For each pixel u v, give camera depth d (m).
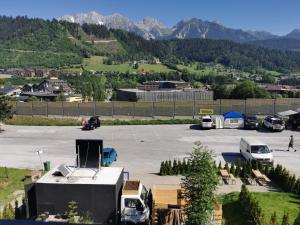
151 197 20.97
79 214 18.42
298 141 43.03
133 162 34.06
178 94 89.00
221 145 41.25
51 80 164.75
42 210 18.56
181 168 29.75
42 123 56.28
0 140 45.12
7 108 54.47
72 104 63.53
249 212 19.28
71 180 18.88
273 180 27.92
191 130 50.88
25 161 35.06
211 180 15.18
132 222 18.55
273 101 62.28
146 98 87.38
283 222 16.62
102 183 18.38
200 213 14.96
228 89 101.94
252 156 31.55
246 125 51.19
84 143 21.19
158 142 43.22
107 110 63.25
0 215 19.47
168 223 18.06
